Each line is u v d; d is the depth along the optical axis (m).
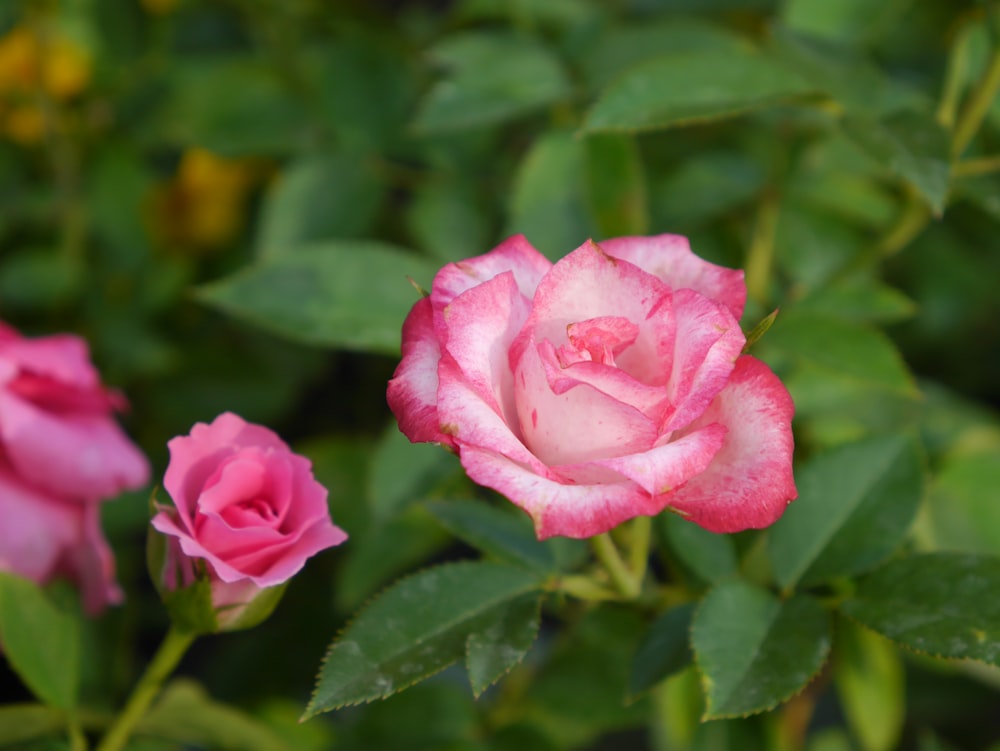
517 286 0.35
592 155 0.46
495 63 0.48
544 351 0.33
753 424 0.34
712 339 0.34
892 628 0.37
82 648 0.46
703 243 0.50
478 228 0.50
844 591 0.40
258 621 0.38
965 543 0.46
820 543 0.39
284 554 0.37
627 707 0.45
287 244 0.51
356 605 0.47
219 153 0.53
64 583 0.45
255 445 0.37
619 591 0.38
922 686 0.53
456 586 0.37
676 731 0.45
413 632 0.37
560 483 0.33
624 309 0.34
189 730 0.42
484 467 0.33
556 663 0.45
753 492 0.34
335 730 0.47
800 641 0.37
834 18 0.48
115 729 0.40
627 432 0.33
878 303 0.44
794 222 0.50
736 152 0.51
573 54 0.49
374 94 0.52
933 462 0.47
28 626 0.40
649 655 0.38
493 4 0.53
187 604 0.37
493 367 0.34
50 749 0.40
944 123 0.44
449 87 0.48
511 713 0.46
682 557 0.40
